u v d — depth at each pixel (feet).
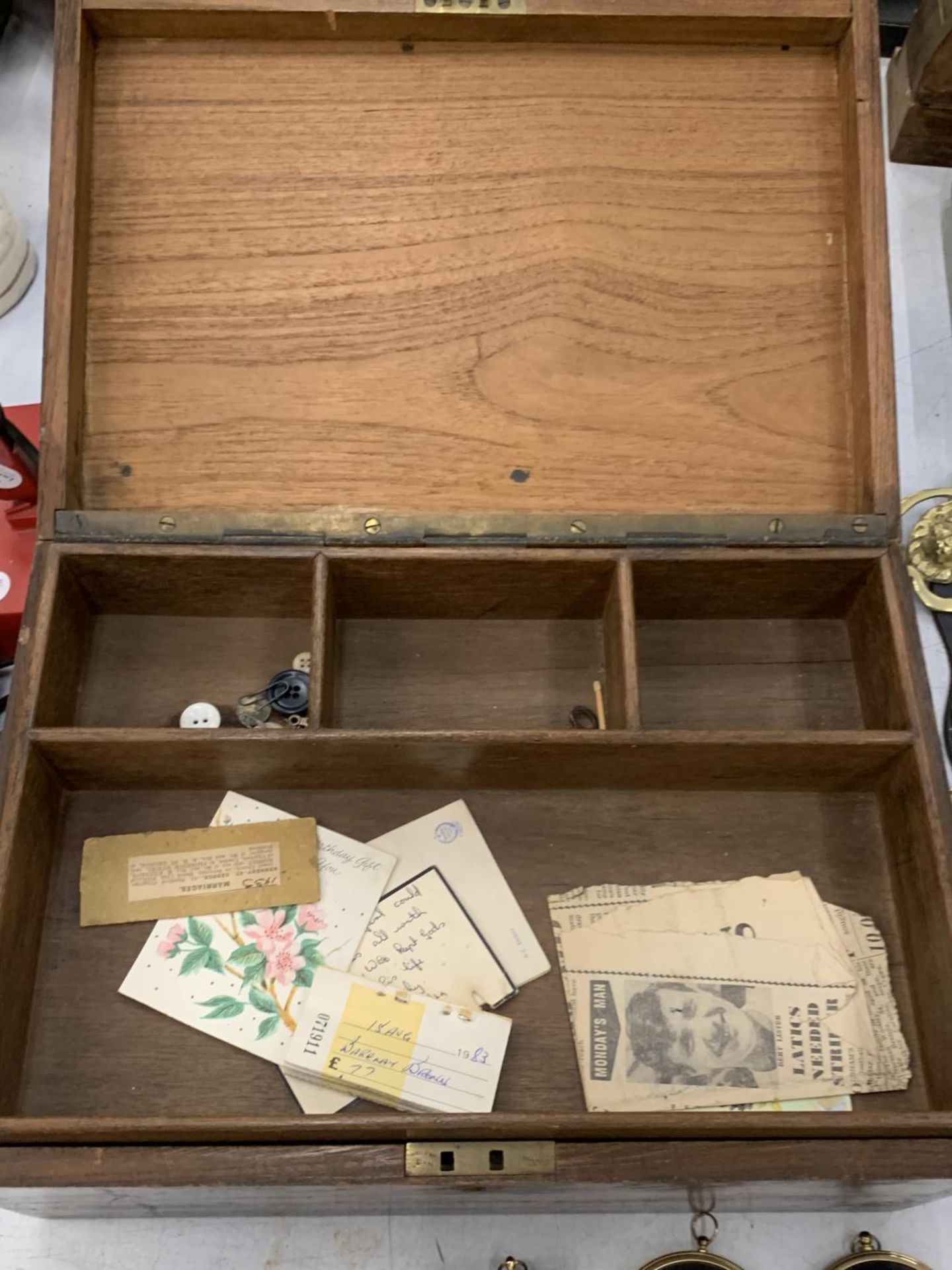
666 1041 4.18
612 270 4.72
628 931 4.35
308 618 4.83
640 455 4.63
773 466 4.65
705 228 4.74
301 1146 3.51
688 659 4.84
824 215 4.76
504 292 4.69
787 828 4.55
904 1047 4.18
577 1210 4.51
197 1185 3.46
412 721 4.68
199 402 4.58
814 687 4.79
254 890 4.34
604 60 4.76
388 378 4.63
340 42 4.71
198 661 4.75
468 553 4.37
